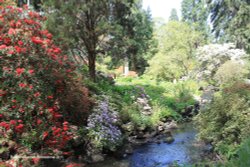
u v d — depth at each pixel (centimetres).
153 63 2572
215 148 712
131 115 1037
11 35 635
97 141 759
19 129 557
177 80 2586
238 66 1967
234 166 226
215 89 2111
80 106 745
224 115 753
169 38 3112
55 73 654
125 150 842
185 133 1129
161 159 797
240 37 2447
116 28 1159
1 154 542
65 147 669
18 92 582
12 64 603
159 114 1257
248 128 645
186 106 1538
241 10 2472
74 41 1152
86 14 1182
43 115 609
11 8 702
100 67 1970
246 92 768
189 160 752
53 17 1108
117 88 1360
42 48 650
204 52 2427
